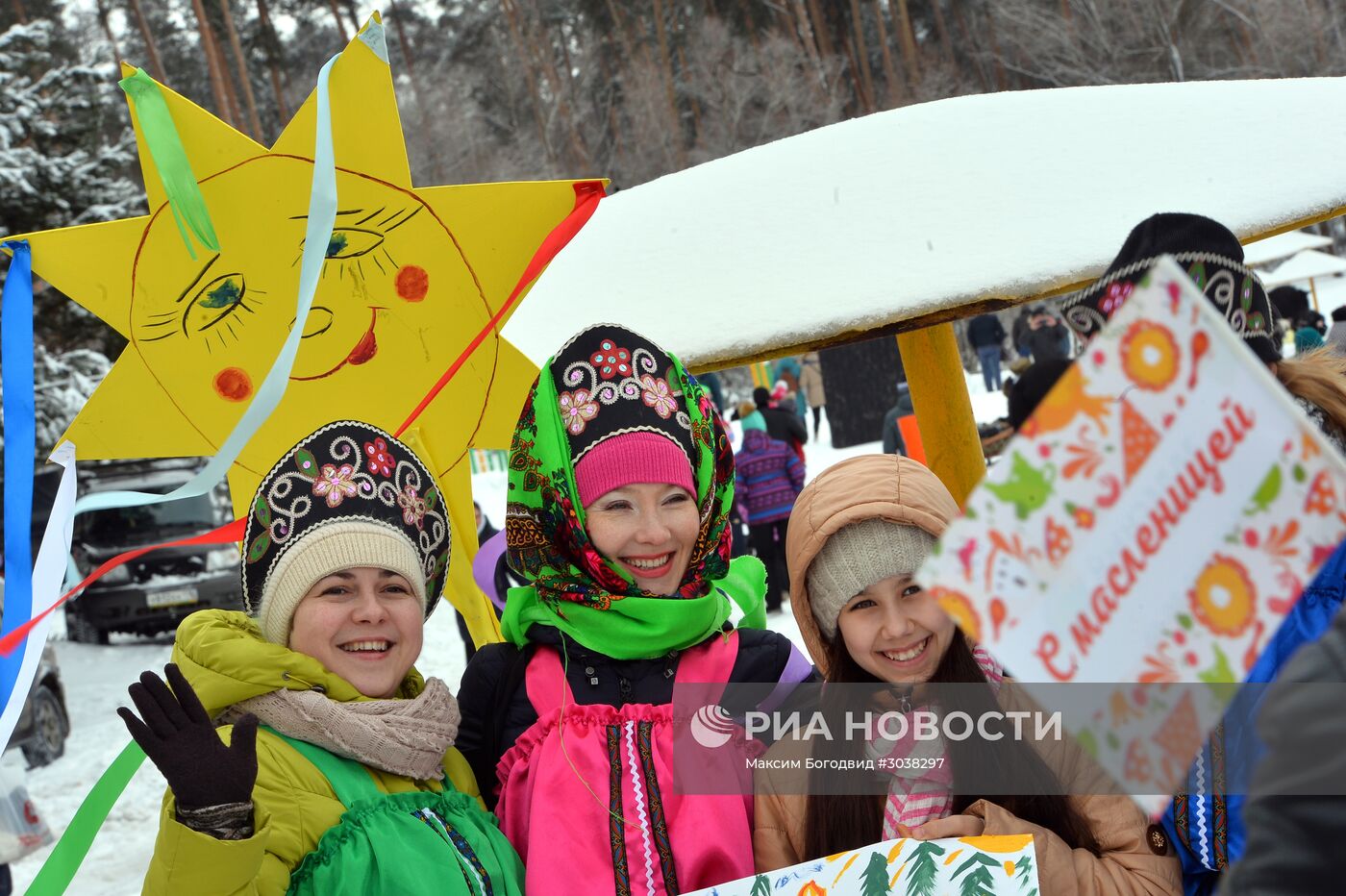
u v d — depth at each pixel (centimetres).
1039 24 3403
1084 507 114
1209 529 112
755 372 2136
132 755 196
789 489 882
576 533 215
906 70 4094
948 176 225
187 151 217
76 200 1125
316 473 202
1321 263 2255
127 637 1232
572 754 203
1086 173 220
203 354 234
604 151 4191
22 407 210
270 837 181
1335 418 174
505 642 231
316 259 190
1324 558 109
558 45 4597
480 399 247
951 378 288
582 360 219
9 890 398
